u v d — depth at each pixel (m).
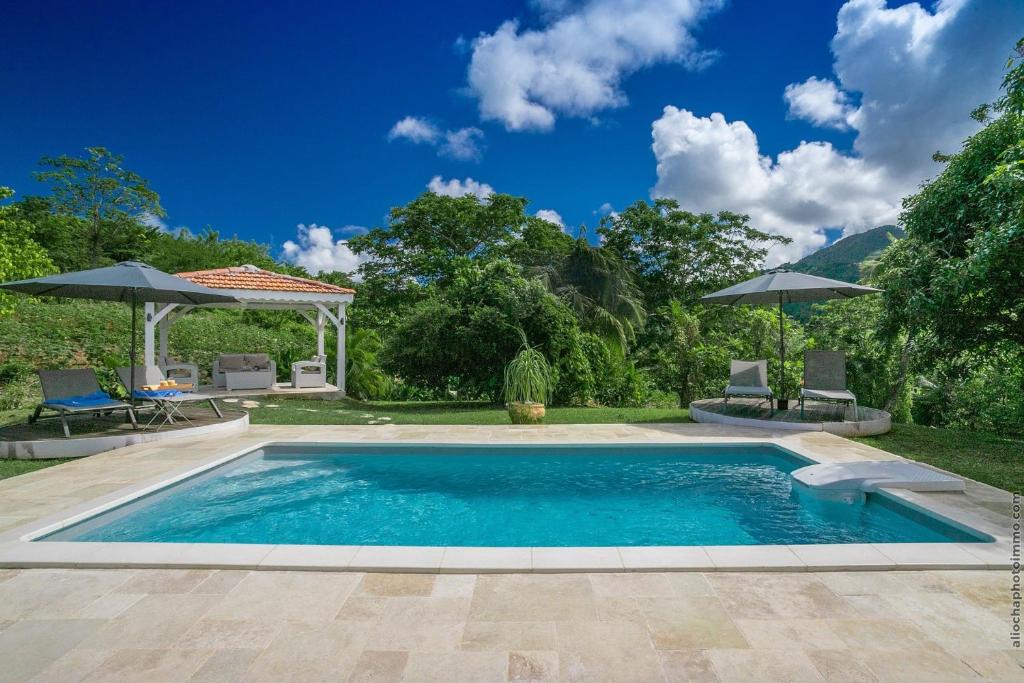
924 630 2.75
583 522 5.26
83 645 2.63
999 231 7.34
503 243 31.33
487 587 3.25
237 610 2.98
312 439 8.15
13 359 13.69
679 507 5.68
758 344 19.48
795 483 5.94
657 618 2.88
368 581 3.34
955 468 6.53
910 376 16.38
